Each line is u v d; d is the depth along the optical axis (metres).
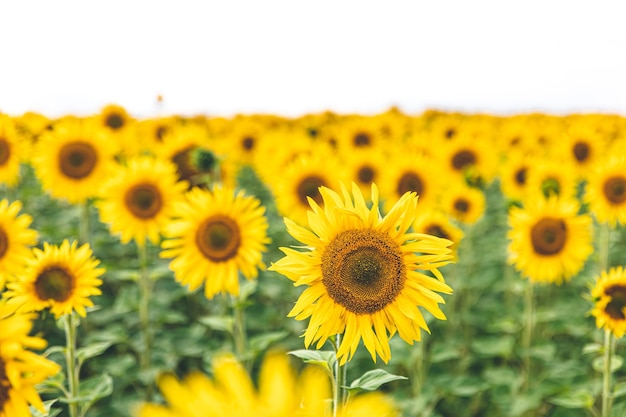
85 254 4.37
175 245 5.99
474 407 7.12
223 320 6.22
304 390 0.91
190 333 7.66
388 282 2.92
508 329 7.73
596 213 7.90
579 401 5.35
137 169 7.55
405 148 13.92
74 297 4.25
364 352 7.02
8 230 5.18
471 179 10.04
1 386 2.32
